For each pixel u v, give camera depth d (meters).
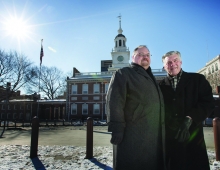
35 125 5.65
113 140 2.19
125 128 2.35
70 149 6.75
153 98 2.38
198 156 2.42
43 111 46.84
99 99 39.16
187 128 2.33
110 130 2.22
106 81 39.66
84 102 39.53
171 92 2.76
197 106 2.46
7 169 4.27
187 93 2.62
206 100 2.52
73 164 4.71
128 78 2.40
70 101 40.09
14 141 9.57
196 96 2.60
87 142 5.41
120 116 2.25
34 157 5.45
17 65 35.22
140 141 2.26
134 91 2.37
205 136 11.03
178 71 2.83
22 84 36.66
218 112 18.05
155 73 40.19
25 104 47.84
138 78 2.41
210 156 5.48
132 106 2.36
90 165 4.61
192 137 2.48
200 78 2.67
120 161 2.28
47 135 12.49
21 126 22.50
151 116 2.32
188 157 2.44
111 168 4.34
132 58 2.75
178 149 2.48
